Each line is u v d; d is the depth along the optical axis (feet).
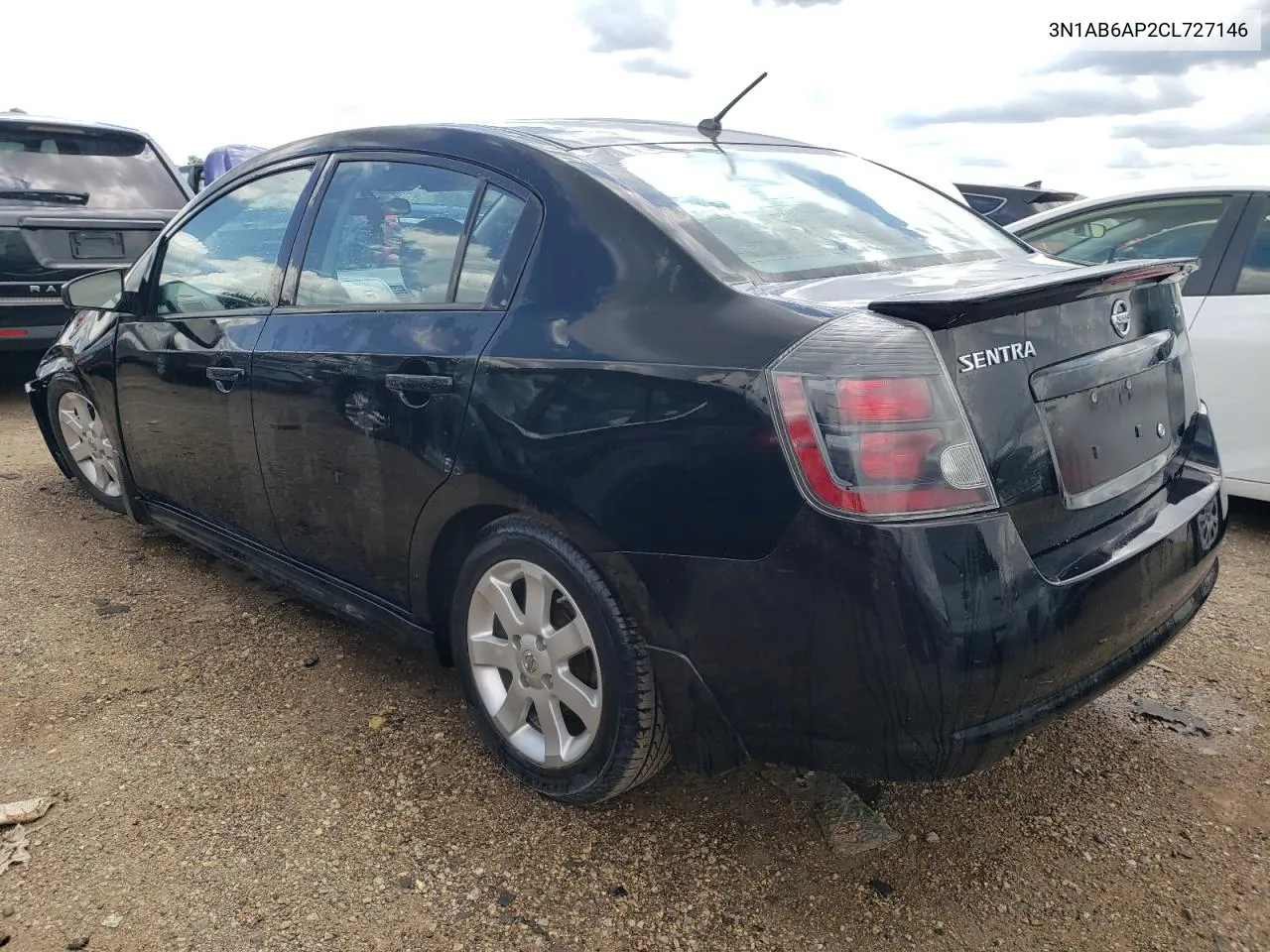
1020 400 6.35
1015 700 6.23
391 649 10.98
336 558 9.71
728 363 6.42
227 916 6.97
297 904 7.09
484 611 8.40
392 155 9.45
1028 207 32.63
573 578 7.37
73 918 6.93
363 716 9.58
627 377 6.84
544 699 7.97
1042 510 6.42
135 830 7.86
